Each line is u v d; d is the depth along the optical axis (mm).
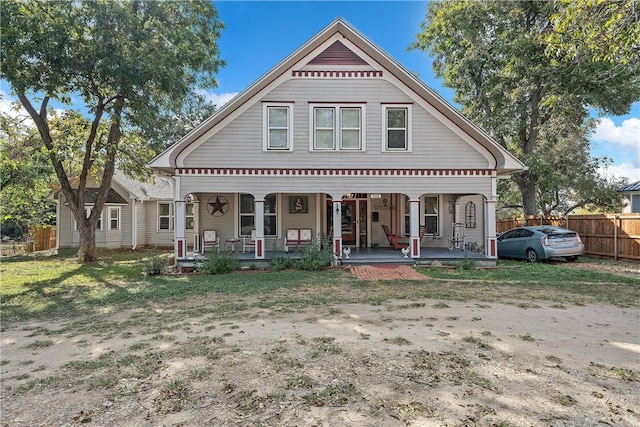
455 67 19594
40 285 9727
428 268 11414
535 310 6277
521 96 17297
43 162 15906
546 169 17703
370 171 12133
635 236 12258
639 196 19141
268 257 12422
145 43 13141
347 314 6137
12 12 11016
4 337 5512
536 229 13070
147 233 21578
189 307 6930
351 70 12164
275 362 4148
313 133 12133
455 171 12117
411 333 5082
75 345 5043
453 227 15242
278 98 12086
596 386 3461
